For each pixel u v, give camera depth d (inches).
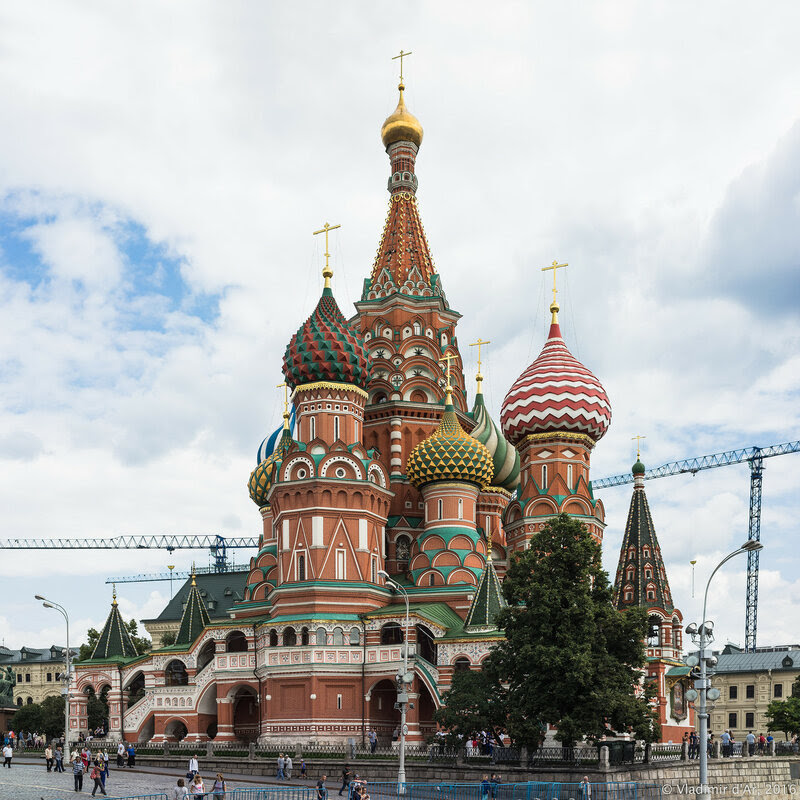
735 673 6122.1
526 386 4421.8
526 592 2883.9
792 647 6702.8
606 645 2847.0
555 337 4589.1
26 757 3873.0
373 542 3988.7
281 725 3715.6
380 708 3789.4
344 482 3929.6
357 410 4089.6
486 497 4633.4
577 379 4389.8
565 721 2679.6
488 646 3577.8
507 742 3388.3
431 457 4121.6
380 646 3754.9
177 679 4493.1
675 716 4281.5
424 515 4291.3
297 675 3720.5
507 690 2982.3
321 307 4148.6
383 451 4463.6
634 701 2728.8
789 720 4436.5
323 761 3134.8
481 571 4040.4
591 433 4411.9
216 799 2308.1
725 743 3368.6
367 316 4628.4
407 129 4877.0
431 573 4020.7
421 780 2960.1
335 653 3742.6
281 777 3093.0
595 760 2790.4
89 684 4409.5
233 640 4303.6
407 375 4488.2
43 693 7293.3
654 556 4379.9
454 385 4618.6
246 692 4104.3
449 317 4717.0
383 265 4714.6
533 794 2541.8
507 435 4490.7
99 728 4552.2
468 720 2982.3
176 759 3476.9
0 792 2496.3
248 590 4281.5
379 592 3941.9
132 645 4569.4
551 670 2746.1
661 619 4247.0
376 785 2783.0
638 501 4503.0
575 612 2775.6
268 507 4564.5
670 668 4271.7
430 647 3998.5
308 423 4028.1
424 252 4766.2
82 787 2632.9
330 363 4013.3
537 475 4370.1
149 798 2343.8
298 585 3833.7
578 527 2938.0
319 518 3895.2
